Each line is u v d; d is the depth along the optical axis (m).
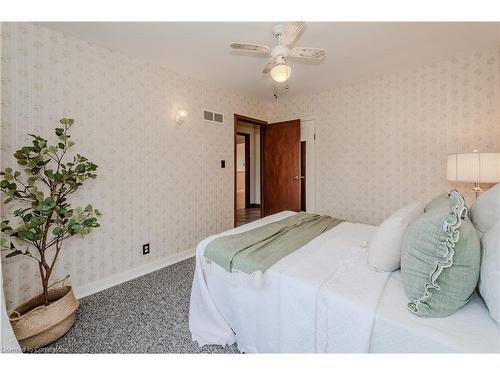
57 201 1.79
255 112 4.14
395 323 0.92
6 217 1.76
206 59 2.62
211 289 1.65
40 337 1.50
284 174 4.17
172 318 1.82
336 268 1.35
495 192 1.10
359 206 3.44
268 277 1.33
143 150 2.63
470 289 0.91
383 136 3.18
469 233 0.91
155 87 2.72
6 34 1.76
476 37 2.24
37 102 1.91
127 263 2.52
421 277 0.95
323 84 3.45
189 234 3.16
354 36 2.19
